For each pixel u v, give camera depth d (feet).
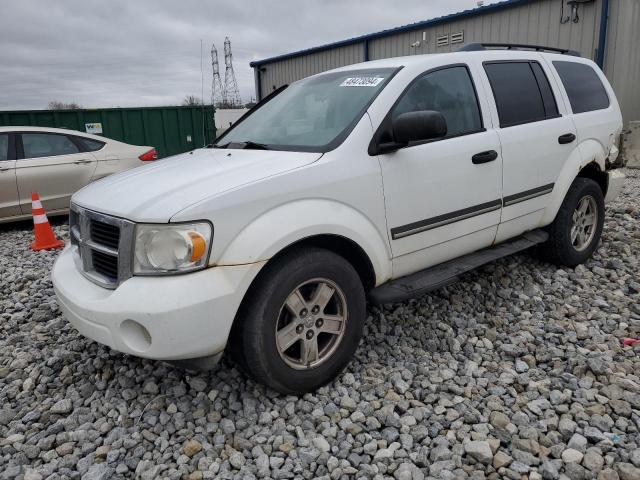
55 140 26.76
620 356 10.89
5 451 8.79
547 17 37.14
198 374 10.64
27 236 24.72
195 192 8.83
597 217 16.28
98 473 8.05
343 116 11.11
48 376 11.05
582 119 15.37
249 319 8.97
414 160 11.02
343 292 10.00
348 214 9.98
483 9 40.50
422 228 11.31
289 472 8.02
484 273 15.31
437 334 12.17
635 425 8.66
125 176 10.84
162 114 43.91
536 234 14.74
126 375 10.78
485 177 12.41
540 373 10.41
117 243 9.00
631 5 33.14
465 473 7.84
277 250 8.93
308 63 58.59
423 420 9.11
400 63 12.12
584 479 7.58
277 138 11.70
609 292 14.07
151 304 8.15
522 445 8.25
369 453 8.38
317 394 9.99
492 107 12.95
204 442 8.75
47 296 15.58
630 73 34.47
